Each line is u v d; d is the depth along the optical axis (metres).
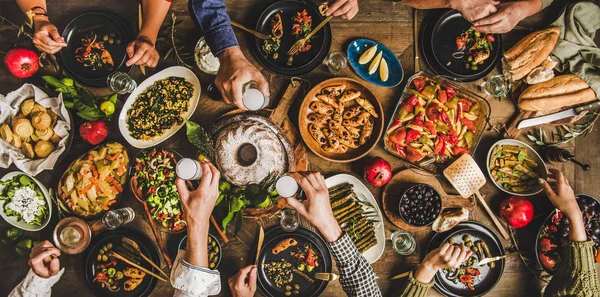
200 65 1.86
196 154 1.93
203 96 1.92
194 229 1.51
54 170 1.87
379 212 1.95
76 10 1.89
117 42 1.89
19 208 1.82
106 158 1.82
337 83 1.91
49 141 1.83
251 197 1.75
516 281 2.08
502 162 2.00
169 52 1.88
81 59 1.88
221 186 1.81
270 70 1.91
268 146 1.81
